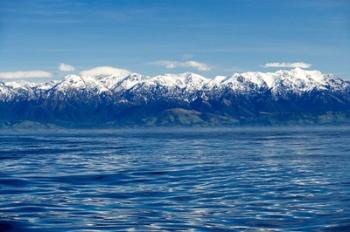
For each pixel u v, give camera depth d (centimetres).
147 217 5238
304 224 4875
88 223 4981
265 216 5241
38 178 8625
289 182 7700
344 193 6569
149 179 8362
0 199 6412
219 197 6431
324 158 11812
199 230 4694
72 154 14425
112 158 12812
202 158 12488
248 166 10325
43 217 5259
